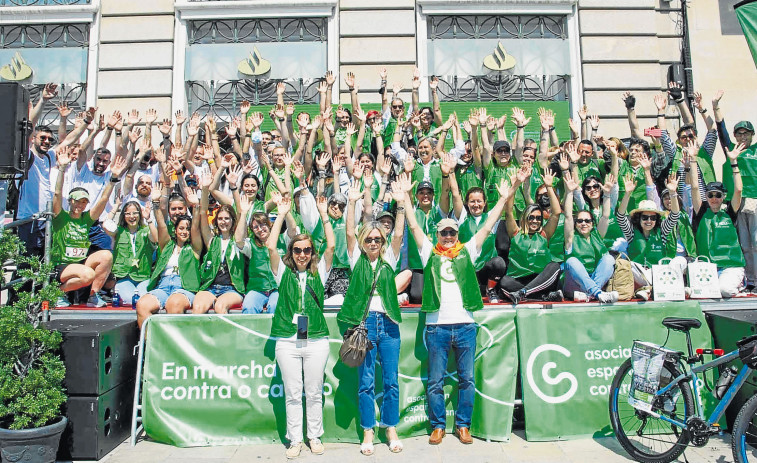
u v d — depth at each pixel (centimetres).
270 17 1036
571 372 529
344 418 516
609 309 548
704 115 790
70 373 481
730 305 583
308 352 484
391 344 493
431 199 641
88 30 1045
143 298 557
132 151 738
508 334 536
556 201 625
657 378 466
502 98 1048
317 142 858
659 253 644
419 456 480
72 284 595
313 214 625
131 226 631
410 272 596
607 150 774
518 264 609
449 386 532
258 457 484
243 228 571
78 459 478
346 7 1035
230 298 567
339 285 601
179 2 1027
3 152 521
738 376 453
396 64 1030
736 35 1056
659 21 1052
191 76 1029
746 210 717
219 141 888
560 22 1051
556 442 511
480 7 1040
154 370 520
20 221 547
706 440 450
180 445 507
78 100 1038
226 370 522
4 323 438
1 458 440
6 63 1028
